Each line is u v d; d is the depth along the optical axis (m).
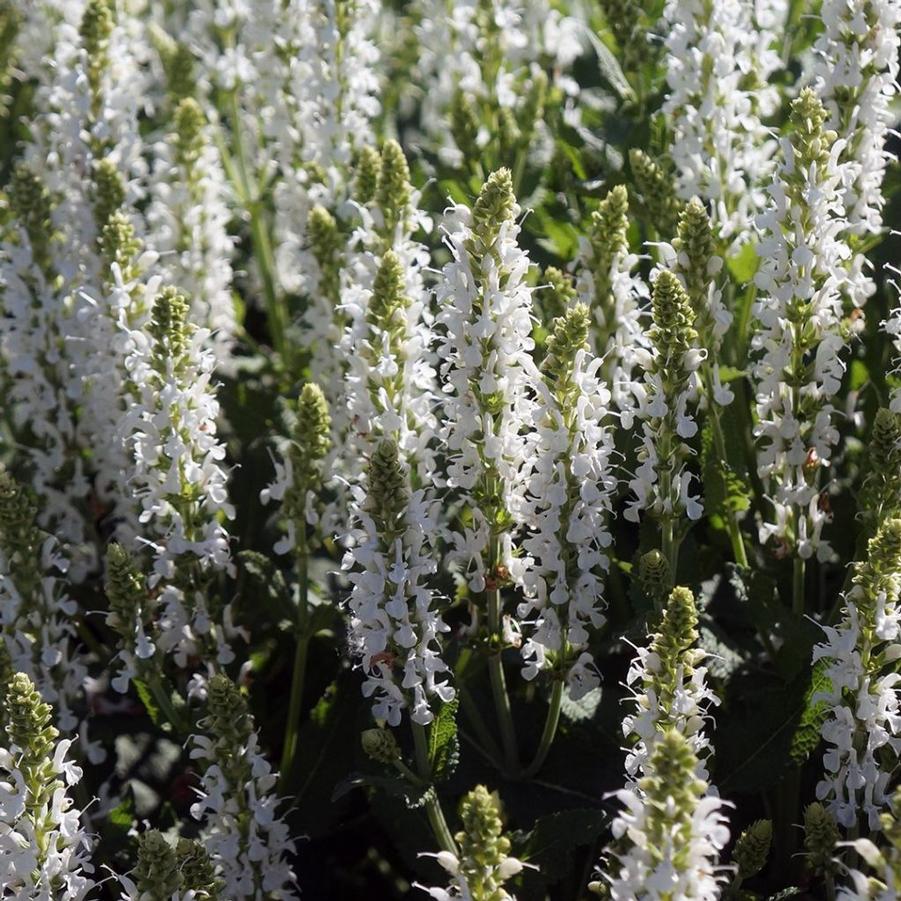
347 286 1.08
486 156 1.21
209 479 0.96
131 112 1.12
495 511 0.92
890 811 0.89
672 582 0.94
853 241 1.00
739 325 1.06
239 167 1.25
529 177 1.21
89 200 1.09
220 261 1.16
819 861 0.89
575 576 0.93
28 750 0.87
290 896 0.96
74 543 1.12
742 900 0.90
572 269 1.02
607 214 0.98
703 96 1.04
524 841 0.93
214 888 0.89
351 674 1.01
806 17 1.16
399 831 0.97
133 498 1.04
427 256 0.98
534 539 0.92
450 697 0.90
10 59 1.36
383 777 0.94
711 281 0.96
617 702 0.99
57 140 1.12
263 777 0.93
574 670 0.94
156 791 1.03
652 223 1.08
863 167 0.99
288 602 1.02
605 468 0.92
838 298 0.95
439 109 1.32
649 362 0.91
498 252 0.89
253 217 1.23
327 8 1.13
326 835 1.02
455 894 0.87
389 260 0.93
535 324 1.04
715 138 1.04
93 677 1.08
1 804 0.87
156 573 0.97
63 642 0.98
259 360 1.24
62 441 1.11
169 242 1.15
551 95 1.24
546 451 0.90
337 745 1.01
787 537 0.98
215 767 0.92
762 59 1.08
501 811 0.96
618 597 1.02
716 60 1.04
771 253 0.94
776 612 0.98
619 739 0.98
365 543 0.89
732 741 0.94
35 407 1.11
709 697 0.86
